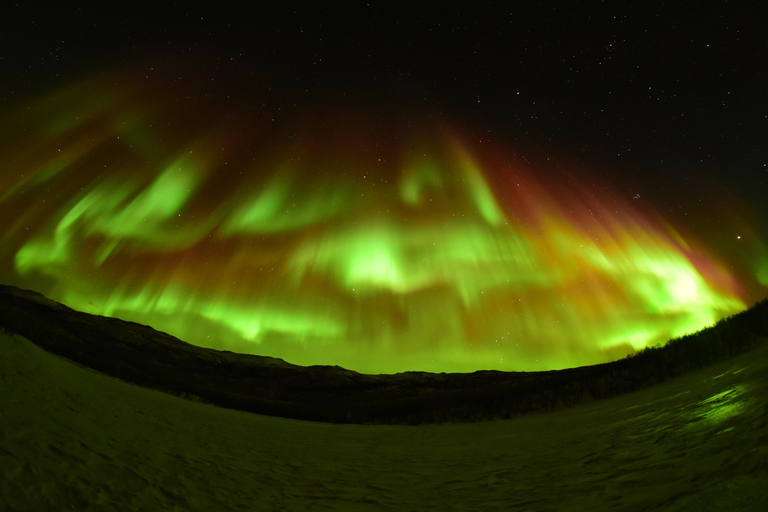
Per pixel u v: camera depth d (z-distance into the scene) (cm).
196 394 2620
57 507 343
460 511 516
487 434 1426
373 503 595
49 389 746
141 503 416
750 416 474
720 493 310
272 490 621
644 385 1645
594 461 615
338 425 2209
